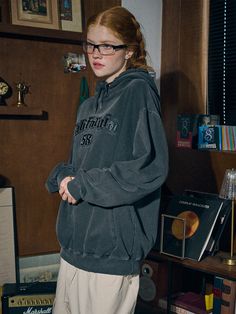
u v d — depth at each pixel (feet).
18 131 7.77
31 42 7.74
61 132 8.16
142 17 8.64
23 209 7.93
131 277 4.98
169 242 6.85
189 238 6.71
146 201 5.01
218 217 6.77
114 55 4.95
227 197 6.47
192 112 8.66
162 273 7.55
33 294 7.03
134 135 4.76
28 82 7.77
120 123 4.88
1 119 7.61
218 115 8.40
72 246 5.05
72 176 5.07
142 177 4.54
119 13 4.93
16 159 7.80
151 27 8.77
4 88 7.43
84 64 8.23
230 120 8.62
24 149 7.86
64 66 8.07
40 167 8.03
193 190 8.07
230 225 7.13
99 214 4.79
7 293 7.02
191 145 8.14
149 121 4.75
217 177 7.63
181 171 8.36
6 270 7.63
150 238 5.00
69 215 5.17
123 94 4.93
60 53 8.02
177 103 8.63
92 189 4.57
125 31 4.91
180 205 7.09
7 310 6.93
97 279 4.82
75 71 8.17
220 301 6.49
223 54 8.61
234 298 6.39
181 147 8.33
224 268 6.32
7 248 7.64
